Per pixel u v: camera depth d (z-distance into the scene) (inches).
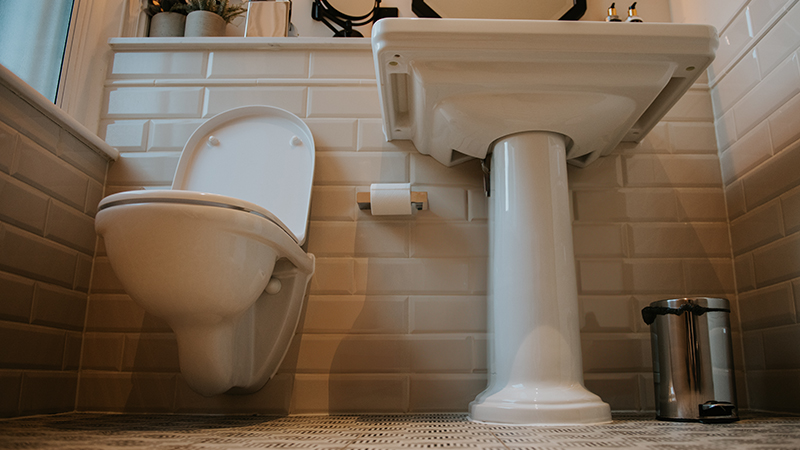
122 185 62.2
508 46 43.0
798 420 45.4
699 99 64.8
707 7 65.4
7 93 47.1
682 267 60.0
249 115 62.4
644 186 62.1
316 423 45.7
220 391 45.9
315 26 72.7
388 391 55.9
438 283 58.7
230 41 65.5
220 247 37.2
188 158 60.2
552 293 47.1
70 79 63.5
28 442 30.8
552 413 42.7
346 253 59.5
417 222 60.4
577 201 61.6
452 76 45.2
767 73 55.0
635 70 45.3
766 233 54.9
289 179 59.4
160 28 68.6
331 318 57.7
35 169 50.6
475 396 55.9
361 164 62.1
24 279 49.3
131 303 58.6
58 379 53.8
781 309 52.5
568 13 70.9
